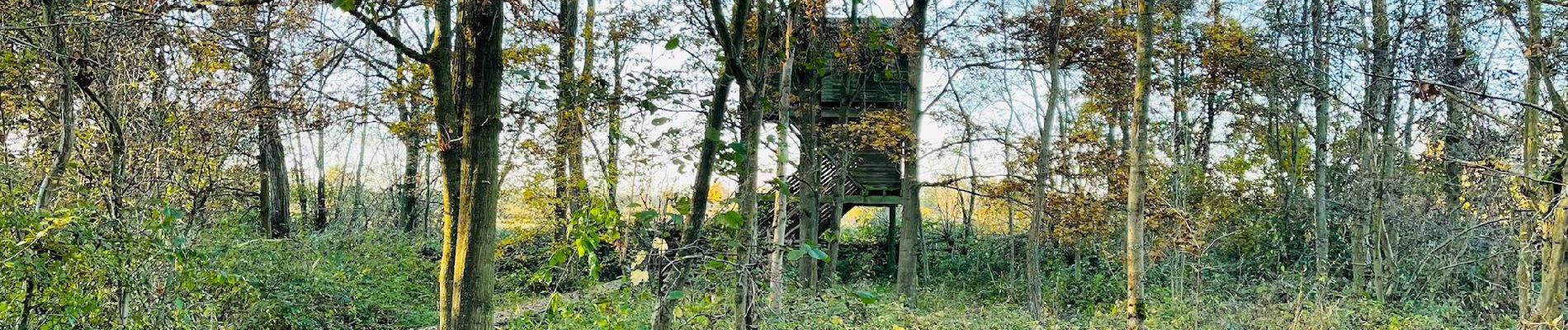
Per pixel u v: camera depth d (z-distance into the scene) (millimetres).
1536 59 9656
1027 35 17578
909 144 17750
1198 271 14523
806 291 13461
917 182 18062
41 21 7828
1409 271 16141
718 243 6316
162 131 8992
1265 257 19844
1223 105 21812
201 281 7688
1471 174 12641
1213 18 19953
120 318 6668
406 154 25188
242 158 13586
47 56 7871
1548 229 9797
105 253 6289
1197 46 17281
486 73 7324
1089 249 23750
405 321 14859
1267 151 23844
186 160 9453
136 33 8359
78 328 6457
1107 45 17203
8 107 8641
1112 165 17406
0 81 8164
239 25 8703
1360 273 16078
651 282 6121
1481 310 13797
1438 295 15047
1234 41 17047
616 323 6758
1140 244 10242
